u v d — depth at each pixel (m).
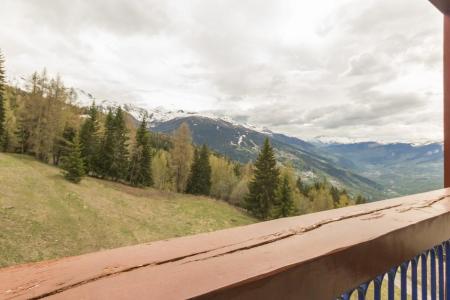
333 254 0.81
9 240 27.66
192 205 57.62
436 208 1.60
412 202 1.69
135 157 64.94
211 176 73.62
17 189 40.03
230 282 0.57
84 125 62.41
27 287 0.50
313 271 0.76
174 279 0.57
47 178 48.62
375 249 1.00
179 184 67.56
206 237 0.85
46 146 62.16
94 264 0.62
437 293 1.64
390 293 1.17
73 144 52.72
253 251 0.76
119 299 0.49
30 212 34.69
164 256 0.69
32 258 26.27
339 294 0.86
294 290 0.71
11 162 51.41
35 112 62.75
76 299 0.48
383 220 1.22
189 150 68.38
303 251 0.79
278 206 53.34
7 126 62.91
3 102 62.38
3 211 32.81
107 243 33.91
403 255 1.20
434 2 3.18
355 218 1.22
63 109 64.50
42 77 63.50
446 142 3.44
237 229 0.95
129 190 58.59
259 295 0.63
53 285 0.52
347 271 0.88
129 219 43.16
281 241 0.86
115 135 62.38
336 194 87.50
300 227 1.01
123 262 0.64
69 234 33.09
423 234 1.37
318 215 1.23
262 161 56.41
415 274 1.38
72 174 51.28
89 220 38.16
